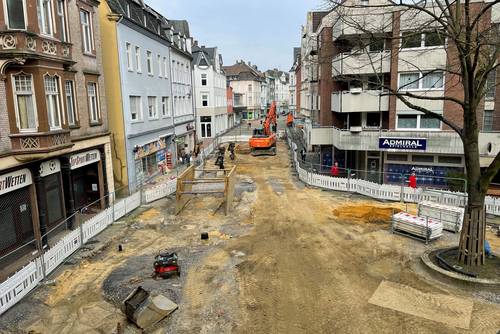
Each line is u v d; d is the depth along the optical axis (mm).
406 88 23406
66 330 8688
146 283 10906
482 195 10992
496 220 16234
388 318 9000
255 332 8562
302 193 22031
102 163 19250
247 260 12523
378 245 13688
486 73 10484
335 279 11055
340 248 13461
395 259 12438
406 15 21500
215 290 10484
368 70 24234
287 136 49938
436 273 11016
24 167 13500
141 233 15570
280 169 30578
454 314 9109
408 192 19406
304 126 40375
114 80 21531
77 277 11406
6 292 9461
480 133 21594
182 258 12805
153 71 27125
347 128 27281
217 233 15383
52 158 15203
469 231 11219
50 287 10766
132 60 23281
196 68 50500
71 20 16375
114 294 10297
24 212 13789
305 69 42969
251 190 22938
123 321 9039
